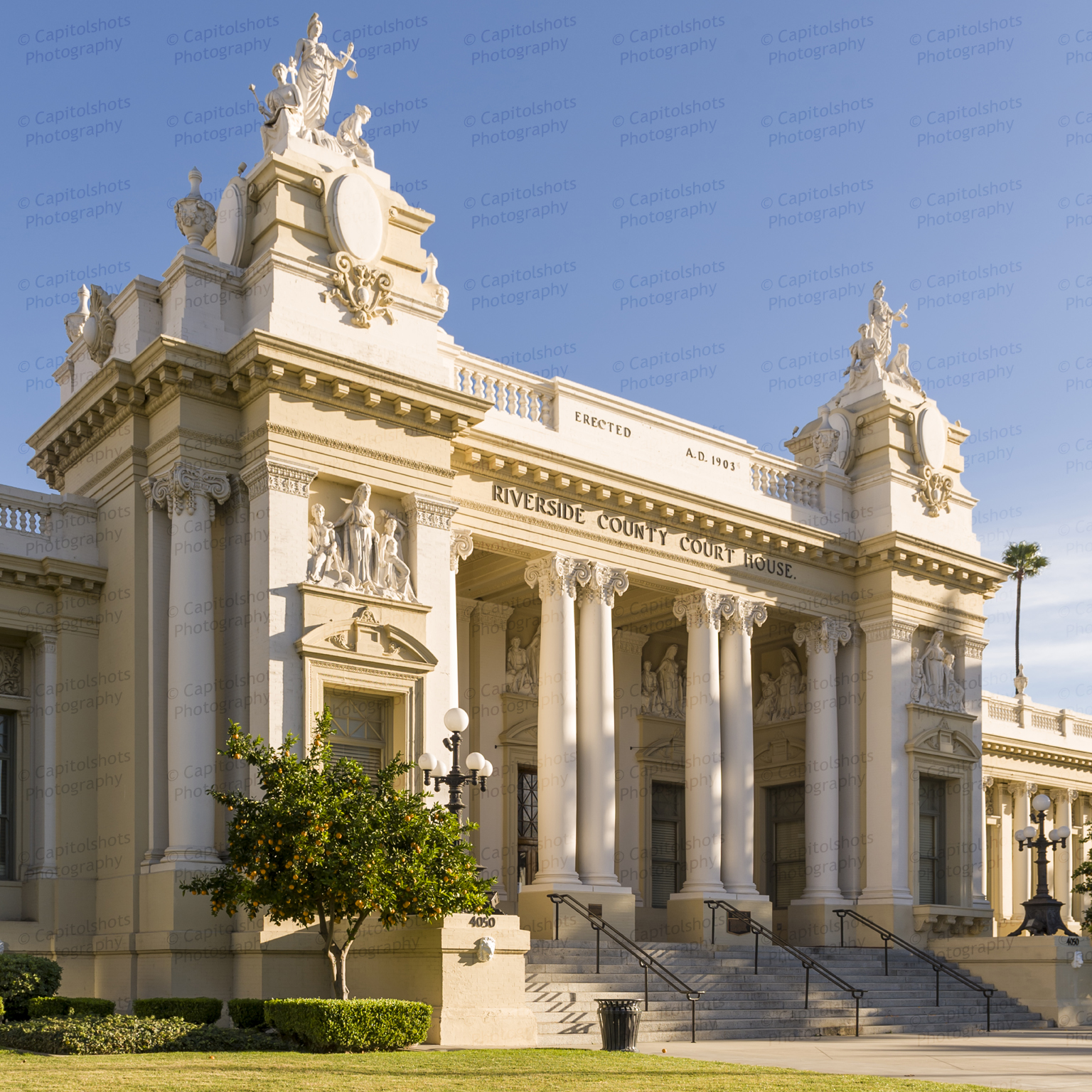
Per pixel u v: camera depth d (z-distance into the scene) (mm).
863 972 34031
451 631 28516
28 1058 17828
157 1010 23062
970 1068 20750
